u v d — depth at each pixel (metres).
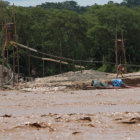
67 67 164.12
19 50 150.75
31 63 158.00
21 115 23.98
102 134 15.59
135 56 198.25
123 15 197.50
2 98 41.62
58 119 19.98
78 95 46.59
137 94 46.16
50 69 158.38
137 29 197.25
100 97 42.50
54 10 193.00
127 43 197.00
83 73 95.81
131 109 27.45
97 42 189.88
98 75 94.25
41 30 173.00
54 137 14.87
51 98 41.81
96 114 22.12
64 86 71.31
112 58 191.25
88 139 14.51
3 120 19.77
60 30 176.88
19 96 45.47
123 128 17.19
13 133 15.70
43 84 75.25
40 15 185.25
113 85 73.00
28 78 101.19
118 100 37.50
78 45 181.88
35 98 41.91
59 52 168.12
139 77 90.88
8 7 169.50
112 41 189.25
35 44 165.25
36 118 20.50
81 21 182.00
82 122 18.98
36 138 14.65
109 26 193.62
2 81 80.44
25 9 182.75
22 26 166.62
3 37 85.81
